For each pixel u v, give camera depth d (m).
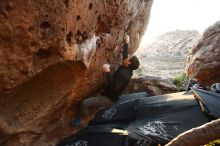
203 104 4.13
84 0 3.10
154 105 4.48
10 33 2.57
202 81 6.65
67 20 2.93
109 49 4.61
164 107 4.36
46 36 2.82
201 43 7.18
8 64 2.77
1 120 3.29
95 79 4.50
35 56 2.98
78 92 4.29
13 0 2.41
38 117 3.76
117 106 4.84
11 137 3.54
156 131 3.93
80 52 3.45
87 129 4.45
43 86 3.62
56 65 3.40
